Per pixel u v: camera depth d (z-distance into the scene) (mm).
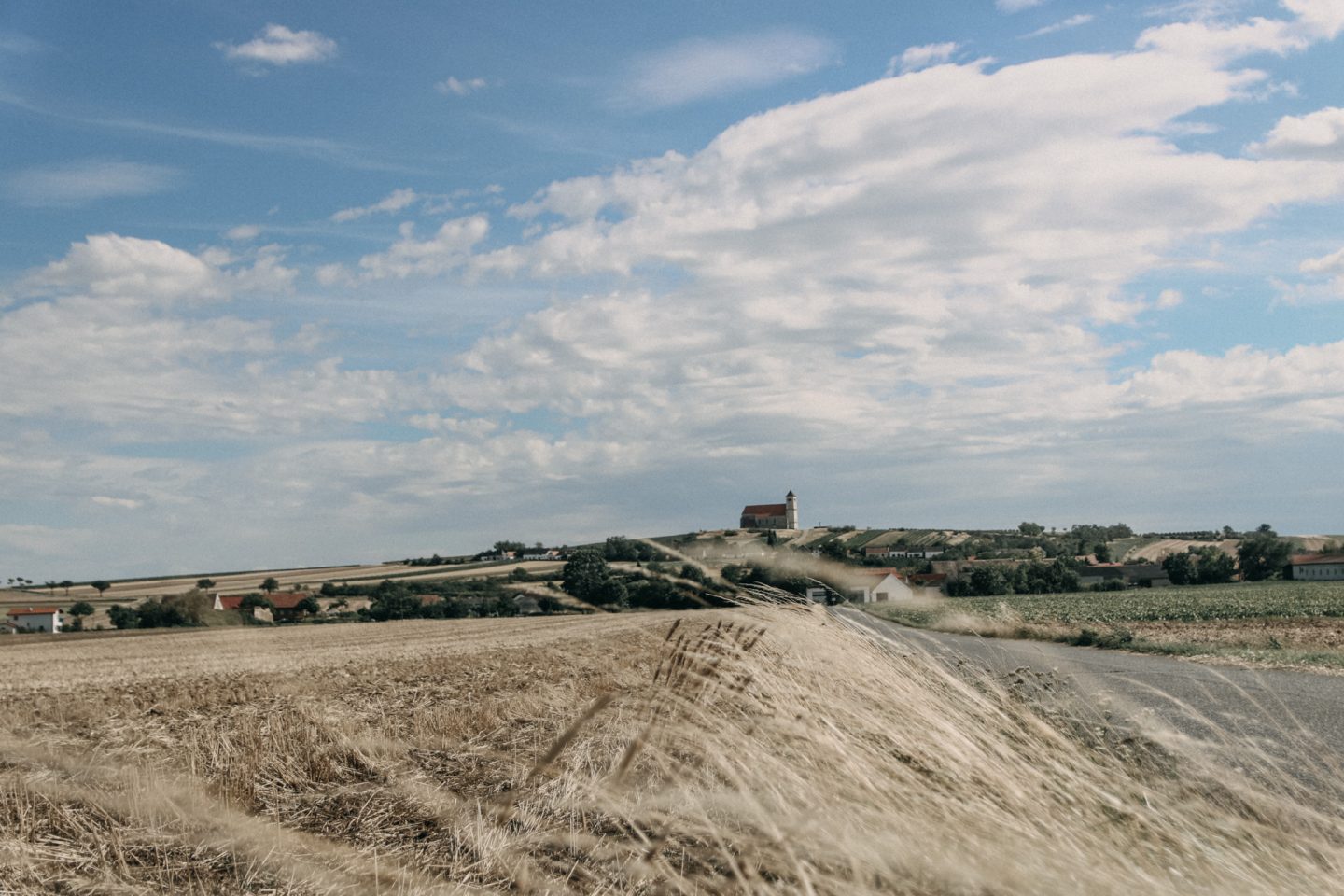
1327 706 10000
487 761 8914
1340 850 3553
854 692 4230
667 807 3779
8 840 5996
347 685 21797
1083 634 23172
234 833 6191
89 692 23547
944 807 3332
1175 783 4410
